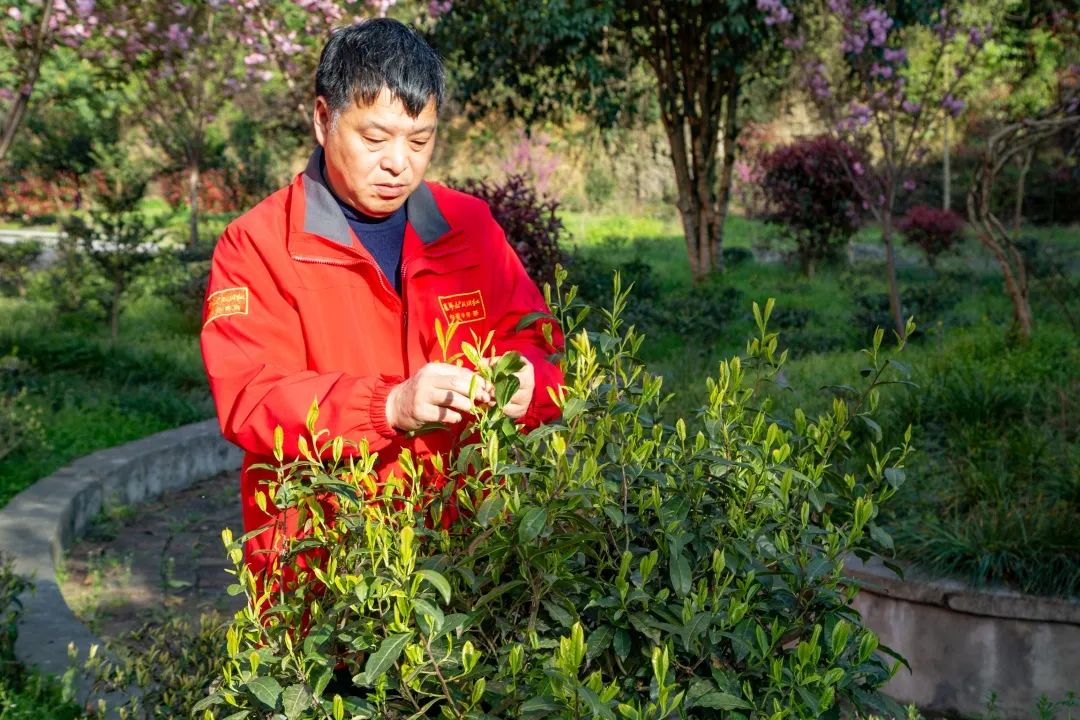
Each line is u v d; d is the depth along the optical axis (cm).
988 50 2044
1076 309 1291
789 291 1852
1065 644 430
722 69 1842
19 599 454
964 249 2448
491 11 1634
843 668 170
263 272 195
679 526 168
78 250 1577
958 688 449
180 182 3366
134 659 356
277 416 175
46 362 1087
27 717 338
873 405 192
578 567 175
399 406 167
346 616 164
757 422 186
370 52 180
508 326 211
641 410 186
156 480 810
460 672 152
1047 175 2930
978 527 470
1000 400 645
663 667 135
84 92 1280
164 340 1396
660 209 3369
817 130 2972
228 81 1677
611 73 1767
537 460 168
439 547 171
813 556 194
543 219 1080
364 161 186
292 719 151
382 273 200
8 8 965
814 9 1514
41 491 686
